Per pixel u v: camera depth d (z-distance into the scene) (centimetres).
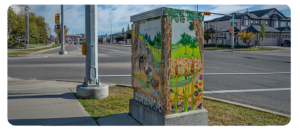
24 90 677
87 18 578
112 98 584
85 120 415
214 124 407
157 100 359
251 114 469
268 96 652
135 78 429
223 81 887
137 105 415
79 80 898
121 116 439
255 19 4862
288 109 530
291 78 955
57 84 794
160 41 343
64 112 462
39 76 998
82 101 548
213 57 2098
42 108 488
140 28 401
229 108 511
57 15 2434
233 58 1991
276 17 5003
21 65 1409
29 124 393
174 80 347
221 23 4788
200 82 374
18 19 4081
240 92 701
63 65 1415
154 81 365
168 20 331
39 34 6028
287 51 3072
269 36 4534
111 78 945
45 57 2064
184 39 350
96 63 593
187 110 364
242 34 3741
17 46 3788
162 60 338
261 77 984
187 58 356
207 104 543
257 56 2225
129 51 3244
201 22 365
